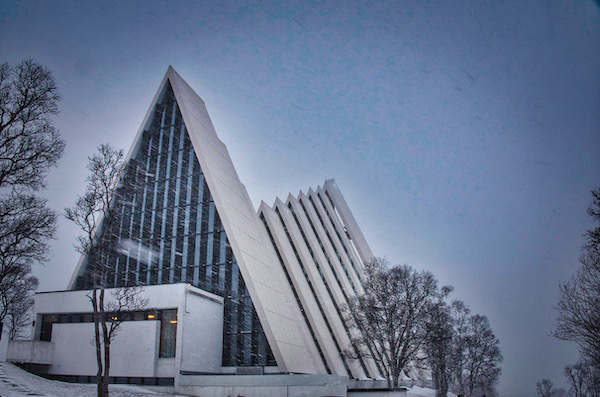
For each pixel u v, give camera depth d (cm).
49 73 2030
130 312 3109
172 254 3909
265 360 3347
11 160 1873
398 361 3206
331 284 4984
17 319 3903
